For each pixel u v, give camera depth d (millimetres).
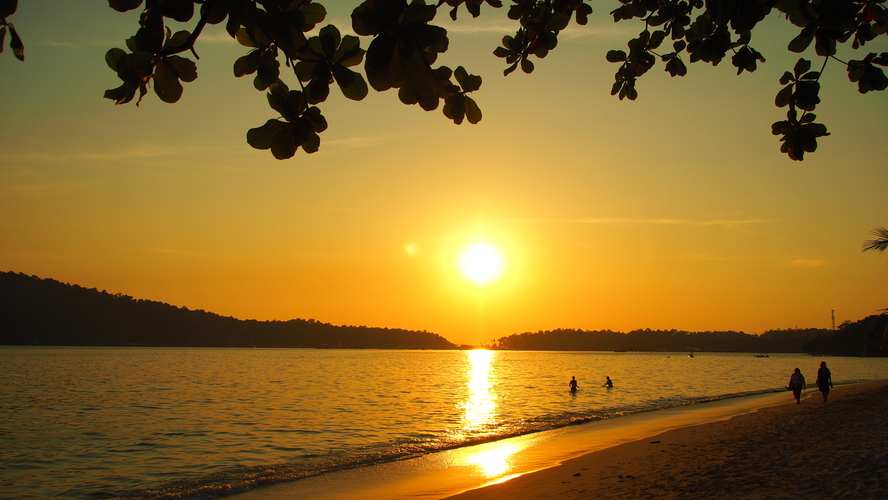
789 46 2895
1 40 1730
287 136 2148
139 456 19438
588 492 11656
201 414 31031
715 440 17641
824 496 9852
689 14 3982
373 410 33375
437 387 54094
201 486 14648
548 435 21953
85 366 83250
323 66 2049
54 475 16625
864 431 17375
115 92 1986
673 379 69188
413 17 1804
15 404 35812
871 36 2936
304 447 20797
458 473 15242
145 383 54344
